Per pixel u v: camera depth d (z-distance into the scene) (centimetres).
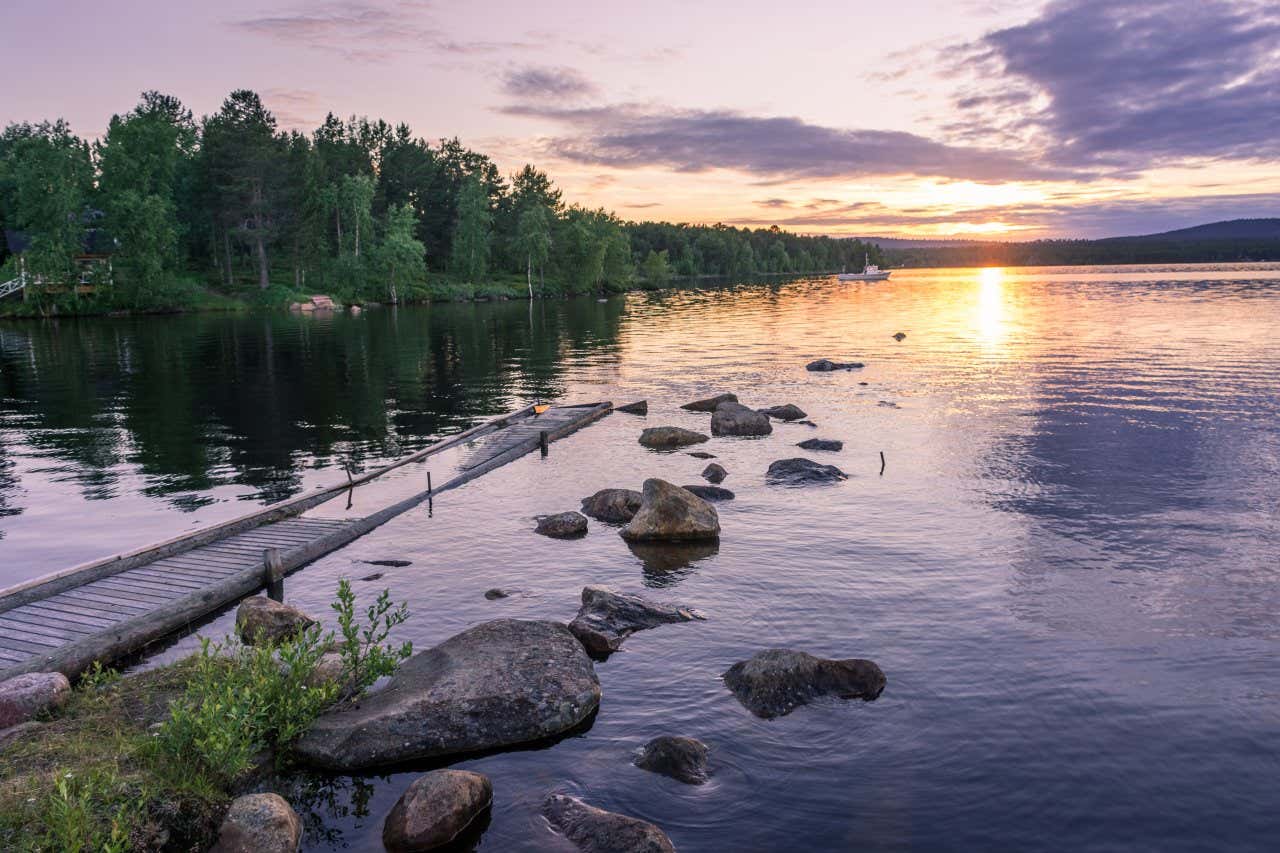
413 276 13188
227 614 1432
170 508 2030
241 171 11275
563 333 7281
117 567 1552
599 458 2552
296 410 3459
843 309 10438
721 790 880
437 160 17012
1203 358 4509
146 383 4275
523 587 1496
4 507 2056
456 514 1978
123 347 6144
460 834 818
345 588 1123
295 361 5244
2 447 2769
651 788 886
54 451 2705
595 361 5169
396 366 4984
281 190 11988
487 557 1666
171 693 1062
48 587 1438
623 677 1134
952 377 4066
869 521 1820
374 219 13475
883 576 1488
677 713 1038
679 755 920
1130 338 5731
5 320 9206
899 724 997
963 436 2694
